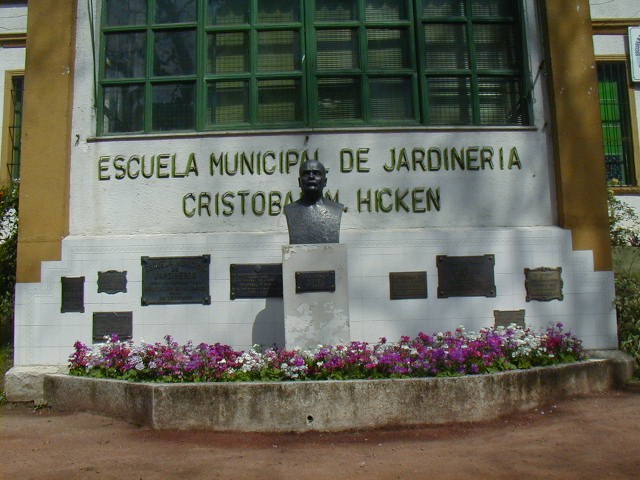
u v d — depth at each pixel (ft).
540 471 16.74
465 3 31.86
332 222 25.43
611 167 44.65
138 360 23.90
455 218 29.66
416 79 30.96
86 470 17.39
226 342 27.94
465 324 28.40
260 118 30.66
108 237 28.73
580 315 28.76
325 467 17.40
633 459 17.58
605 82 45.14
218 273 28.32
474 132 30.25
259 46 31.27
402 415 21.57
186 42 31.17
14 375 27.12
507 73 31.50
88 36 30.60
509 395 22.80
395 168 29.78
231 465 17.69
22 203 28.89
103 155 29.78
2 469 17.58
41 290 28.37
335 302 24.50
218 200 29.40
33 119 29.45
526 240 29.07
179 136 29.78
